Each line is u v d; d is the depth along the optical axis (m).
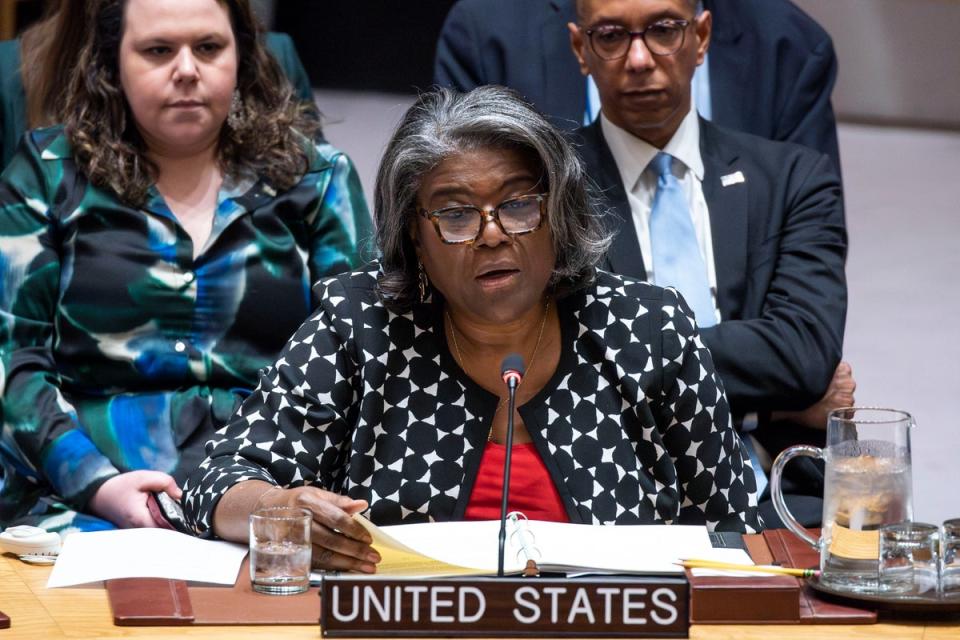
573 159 7.67
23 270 9.88
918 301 21.55
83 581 6.55
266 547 6.45
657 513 7.84
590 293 8.05
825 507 6.40
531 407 7.80
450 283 7.54
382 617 5.90
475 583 5.91
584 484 7.73
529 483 7.72
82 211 9.96
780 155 10.84
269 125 10.45
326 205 10.52
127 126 10.16
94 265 9.95
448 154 7.41
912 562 6.23
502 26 12.06
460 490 7.71
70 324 9.94
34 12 18.50
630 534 6.99
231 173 10.29
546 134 7.47
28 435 9.52
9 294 9.85
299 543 6.47
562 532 6.95
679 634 5.89
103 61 10.06
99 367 9.98
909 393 18.16
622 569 6.40
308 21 31.19
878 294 21.84
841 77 31.00
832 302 10.38
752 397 10.12
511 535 6.86
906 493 6.33
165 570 6.66
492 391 7.86
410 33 31.31
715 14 12.01
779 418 10.43
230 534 7.16
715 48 11.94
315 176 10.52
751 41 11.97
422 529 7.05
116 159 10.01
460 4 12.36
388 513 7.70
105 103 10.07
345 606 5.89
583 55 10.72
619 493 7.76
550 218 7.51
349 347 7.88
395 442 7.78
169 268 10.03
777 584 6.14
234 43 10.11
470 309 7.54
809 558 6.89
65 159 10.06
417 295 7.93
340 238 10.53
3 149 12.30
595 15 10.34
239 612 6.17
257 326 10.22
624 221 10.44
